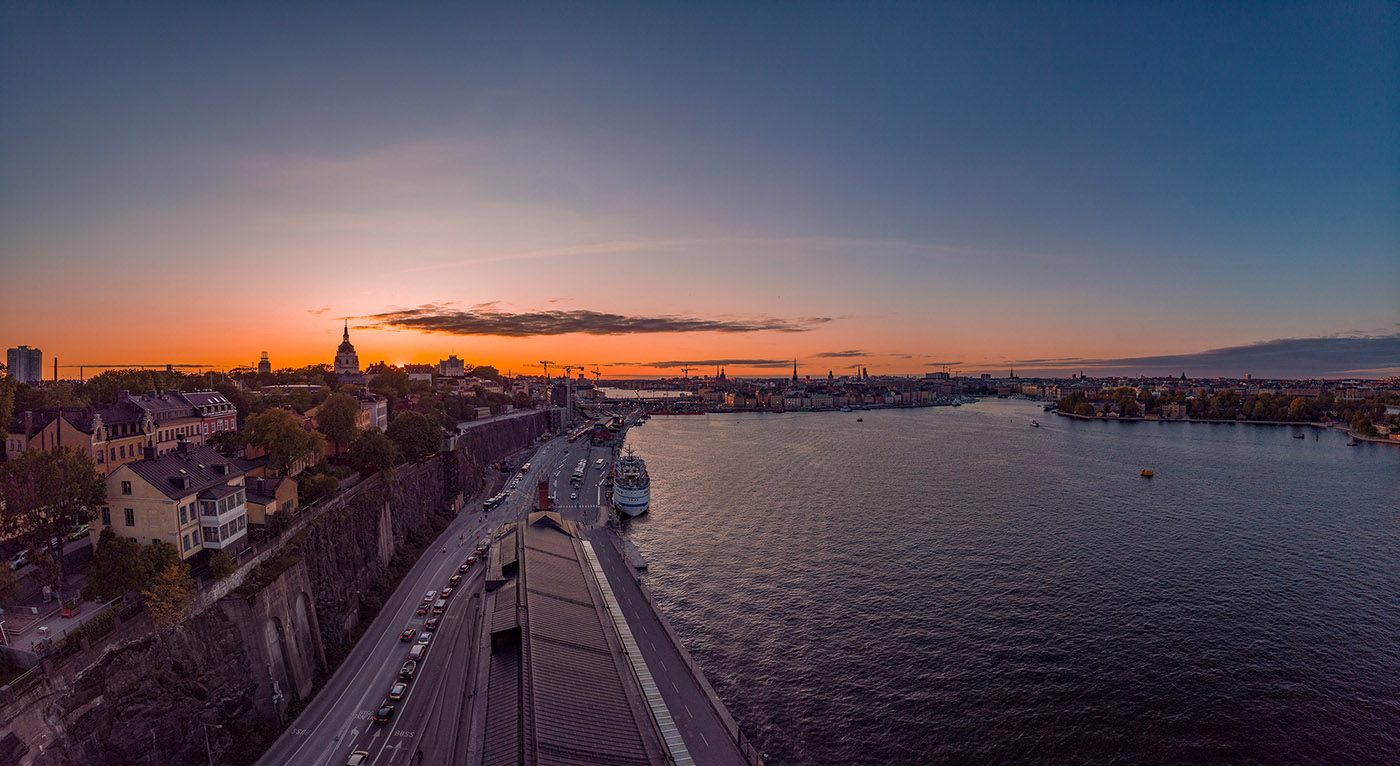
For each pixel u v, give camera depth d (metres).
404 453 182.88
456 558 152.25
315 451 133.38
